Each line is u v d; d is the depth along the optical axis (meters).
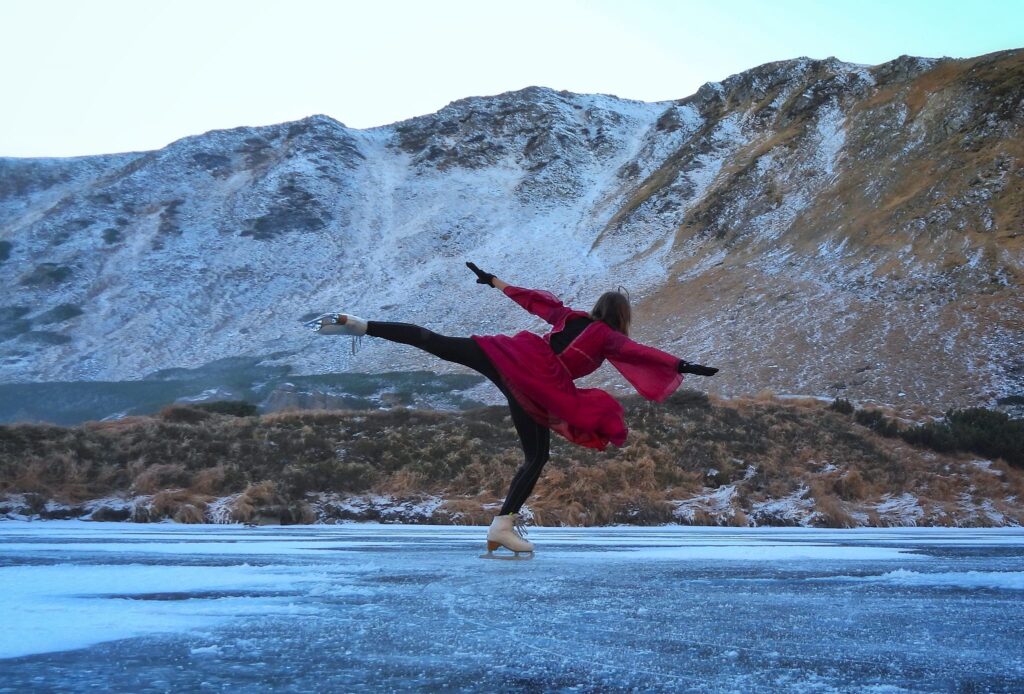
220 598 3.74
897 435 28.17
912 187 95.50
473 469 20.53
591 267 113.12
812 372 68.44
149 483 17.73
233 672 2.39
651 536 10.86
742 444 24.27
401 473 20.11
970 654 2.75
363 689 2.24
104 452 19.27
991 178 88.62
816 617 3.40
